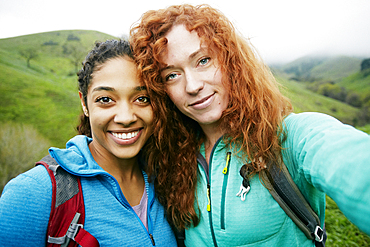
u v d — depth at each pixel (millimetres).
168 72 423
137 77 406
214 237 415
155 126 444
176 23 410
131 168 456
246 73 420
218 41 406
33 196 345
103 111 399
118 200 407
